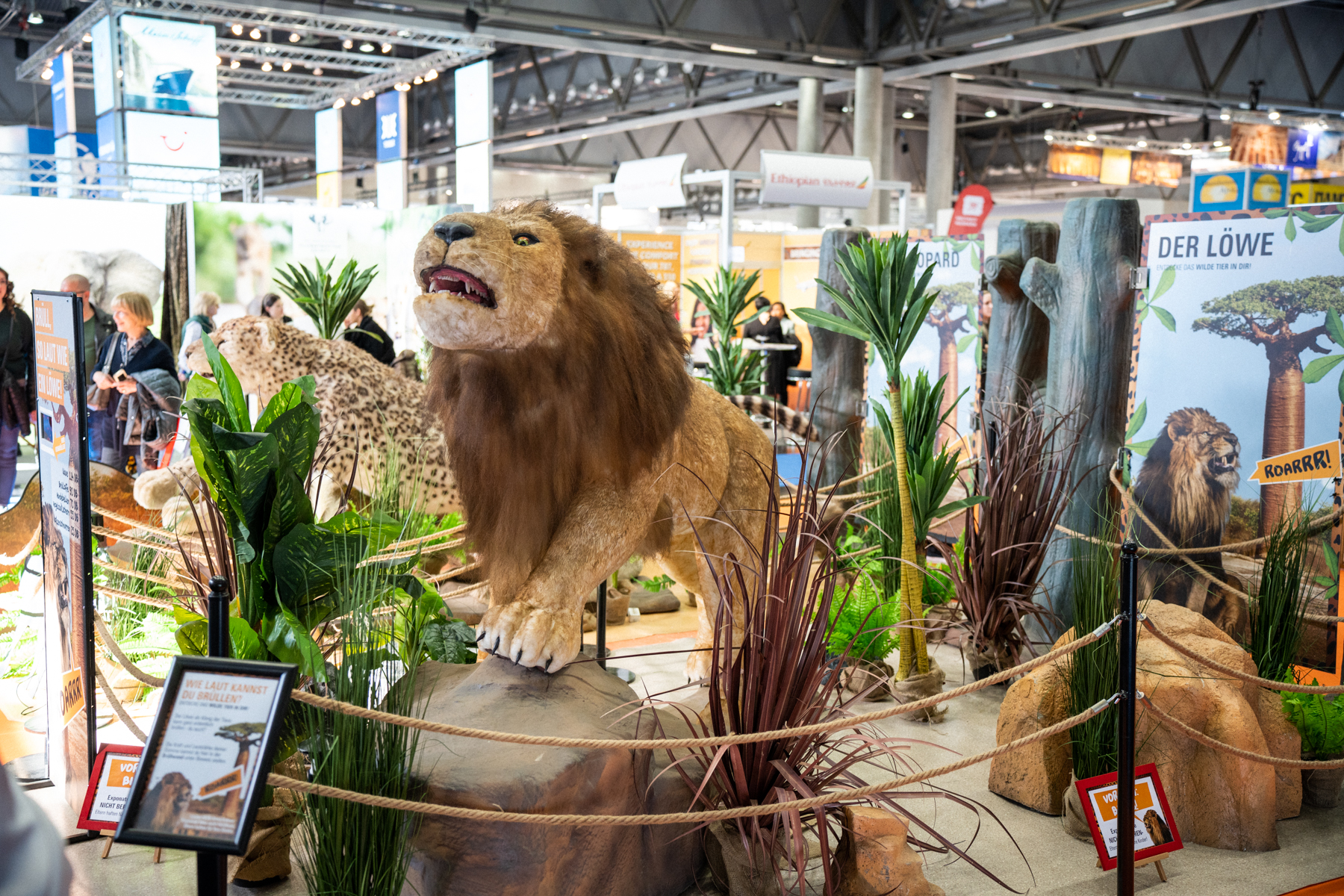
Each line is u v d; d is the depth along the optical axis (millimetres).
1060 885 2699
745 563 3189
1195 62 15617
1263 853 2947
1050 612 3877
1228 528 3688
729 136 22844
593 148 22688
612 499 2674
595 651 4461
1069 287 4109
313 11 10789
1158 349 3828
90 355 6156
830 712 2611
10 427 6012
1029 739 2395
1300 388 3484
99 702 3568
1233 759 2949
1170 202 19000
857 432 5691
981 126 23047
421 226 7625
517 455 2584
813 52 13867
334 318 5969
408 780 2262
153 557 4051
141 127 9625
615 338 2600
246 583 2562
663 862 2600
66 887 1041
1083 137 17375
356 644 2297
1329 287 3396
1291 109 16656
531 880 2236
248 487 2451
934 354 5520
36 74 13914
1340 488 3420
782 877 2504
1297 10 16219
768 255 11805
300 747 2455
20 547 4312
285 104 15203
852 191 10312
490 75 10523
